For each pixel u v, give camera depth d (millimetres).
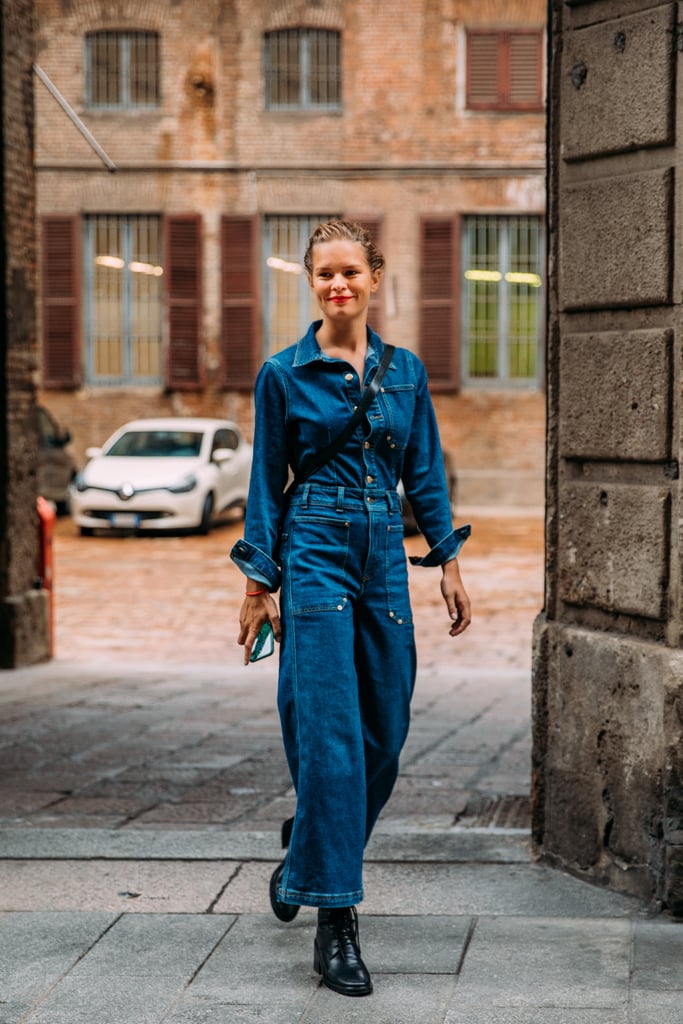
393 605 4148
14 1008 3854
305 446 4098
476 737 7762
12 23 10016
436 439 4340
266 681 9914
